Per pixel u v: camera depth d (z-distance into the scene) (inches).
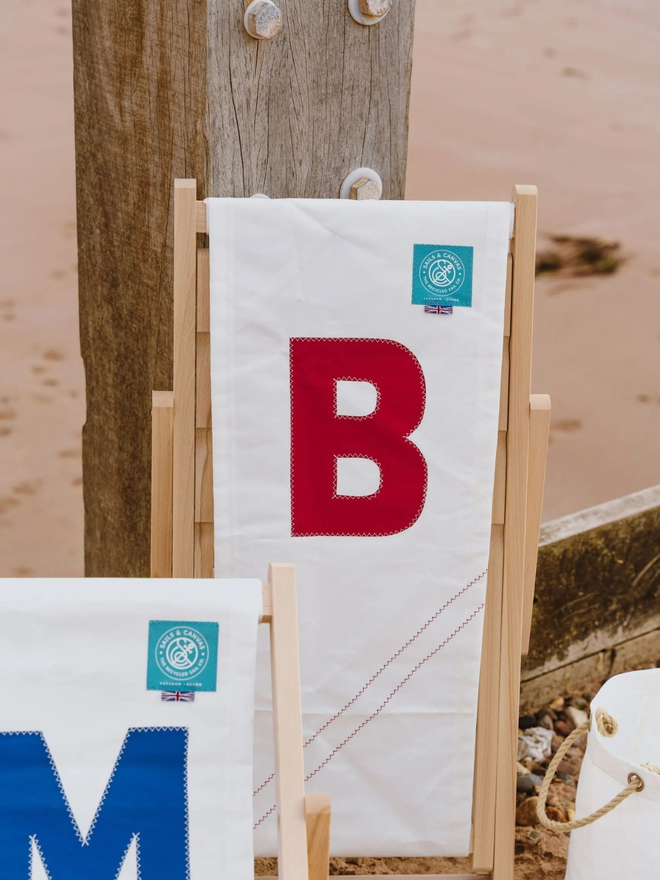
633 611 110.3
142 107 81.9
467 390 67.7
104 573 105.7
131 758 51.8
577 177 223.8
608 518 106.2
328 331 66.4
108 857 51.5
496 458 70.4
